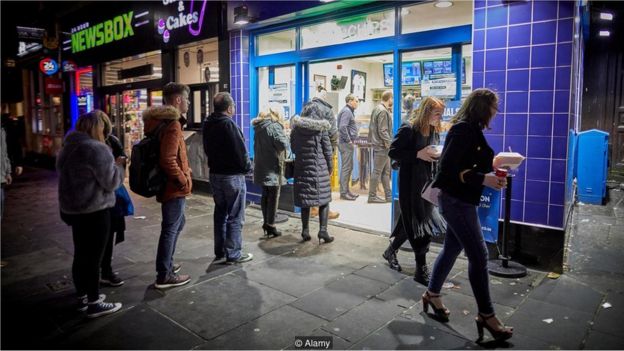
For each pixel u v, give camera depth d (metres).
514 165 3.14
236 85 6.94
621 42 9.46
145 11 8.57
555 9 3.84
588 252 4.61
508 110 4.14
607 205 7.03
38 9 12.57
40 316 3.29
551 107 3.93
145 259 4.57
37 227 5.95
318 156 4.85
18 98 14.67
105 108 10.65
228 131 4.13
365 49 5.42
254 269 4.22
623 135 9.67
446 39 4.72
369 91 8.84
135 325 3.14
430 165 3.69
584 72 9.86
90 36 10.42
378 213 6.29
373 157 6.86
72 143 3.09
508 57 4.10
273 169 5.10
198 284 3.86
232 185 4.23
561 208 3.96
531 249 4.12
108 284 3.82
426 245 3.78
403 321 3.15
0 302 3.54
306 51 6.10
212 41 7.50
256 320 3.19
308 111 5.07
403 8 5.07
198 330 3.05
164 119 3.58
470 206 2.80
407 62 5.19
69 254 4.79
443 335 2.95
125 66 9.98
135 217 6.42
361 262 4.39
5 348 2.83
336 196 7.52
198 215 6.46
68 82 11.72
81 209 3.07
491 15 4.16
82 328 3.10
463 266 4.21
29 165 13.24
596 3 8.89
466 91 4.88
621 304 3.38
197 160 8.05
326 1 5.23
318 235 5.04
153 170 3.56
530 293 3.59
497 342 2.83
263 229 5.34
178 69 8.39
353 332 3.00
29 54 13.51
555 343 2.83
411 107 5.18
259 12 6.25
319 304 3.44
